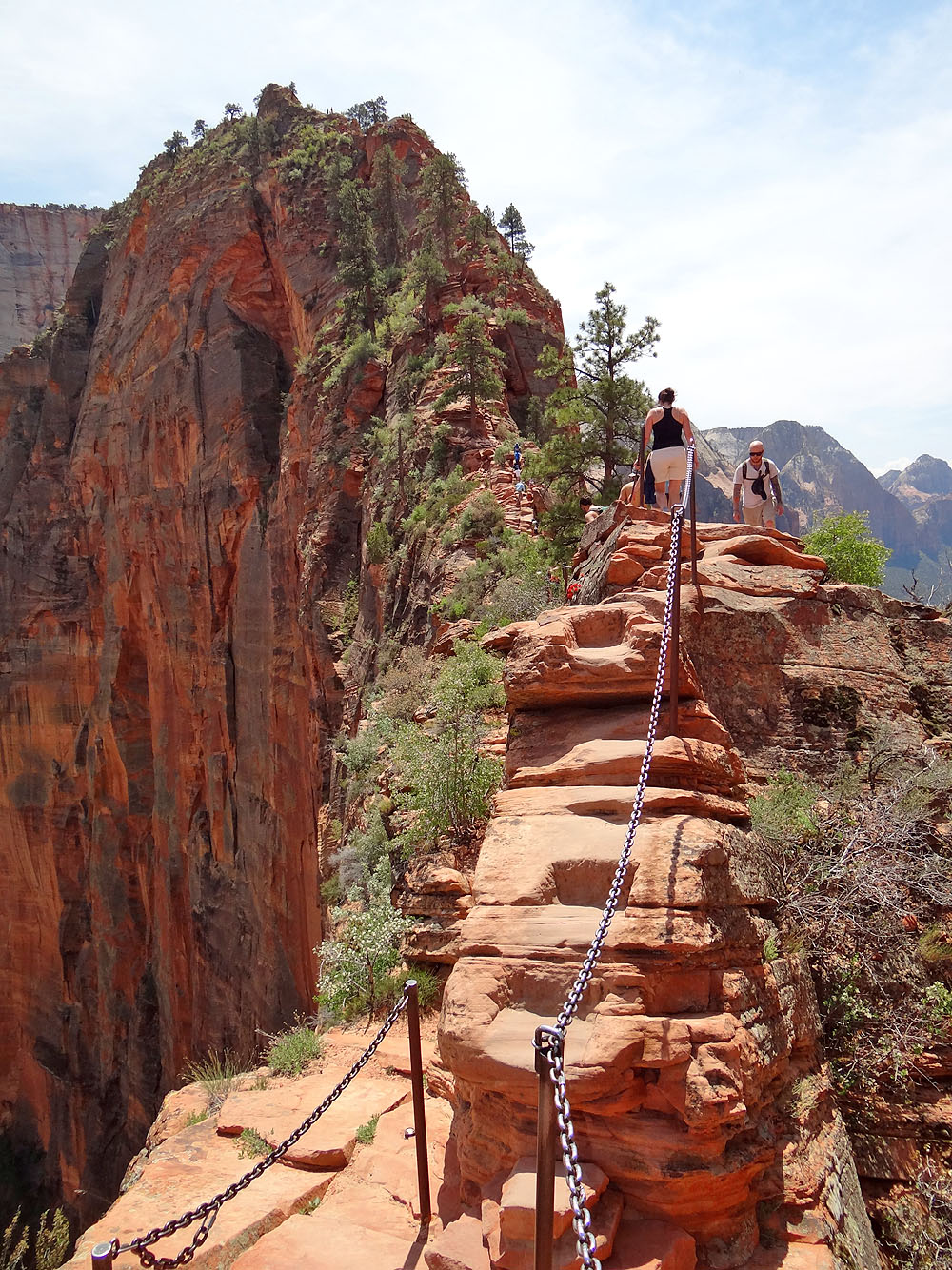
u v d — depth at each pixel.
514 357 38.66
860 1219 5.35
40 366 70.81
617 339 25.34
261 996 38.31
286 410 47.34
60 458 66.06
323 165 52.28
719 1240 4.58
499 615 19.22
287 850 37.66
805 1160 5.15
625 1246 4.34
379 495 34.84
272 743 40.09
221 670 46.66
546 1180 3.37
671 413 10.39
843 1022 6.54
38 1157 55.75
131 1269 5.39
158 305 55.94
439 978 9.36
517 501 28.36
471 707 12.04
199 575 49.97
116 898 54.69
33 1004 59.47
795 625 9.20
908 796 7.82
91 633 60.31
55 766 60.81
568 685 6.86
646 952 5.02
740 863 5.79
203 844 46.66
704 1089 4.57
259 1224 5.78
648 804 5.85
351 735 29.45
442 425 32.56
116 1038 52.56
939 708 9.18
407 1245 5.27
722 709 8.77
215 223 53.91
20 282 143.75
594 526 11.84
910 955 6.95
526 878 5.55
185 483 51.94
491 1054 4.83
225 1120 7.24
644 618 7.05
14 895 61.22
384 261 50.44
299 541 39.44
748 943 5.48
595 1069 4.56
